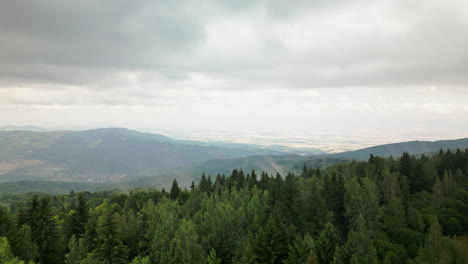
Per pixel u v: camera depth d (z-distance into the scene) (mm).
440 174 109500
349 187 84500
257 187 127375
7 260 49438
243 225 78188
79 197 77062
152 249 66750
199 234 72438
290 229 62875
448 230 75750
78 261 56125
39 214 63938
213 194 118938
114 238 59719
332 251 52625
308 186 97625
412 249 64875
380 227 72750
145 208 98250
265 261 54844
